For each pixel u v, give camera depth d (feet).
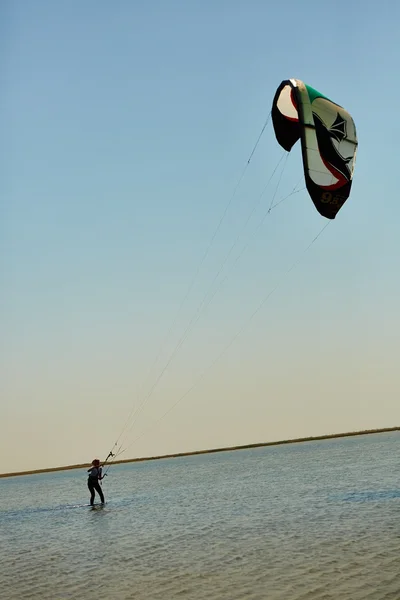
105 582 50.83
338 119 52.37
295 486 130.62
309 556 52.65
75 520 104.22
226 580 47.09
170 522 87.56
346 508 81.87
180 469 440.45
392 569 44.88
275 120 54.60
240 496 120.57
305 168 49.42
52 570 59.11
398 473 135.13
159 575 51.37
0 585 54.24
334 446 602.44
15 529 101.14
